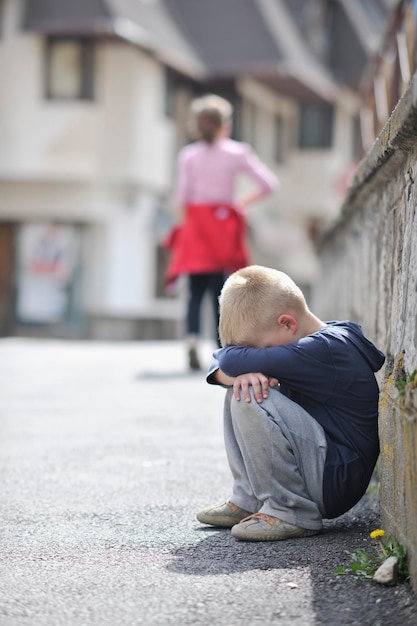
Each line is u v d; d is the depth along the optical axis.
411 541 4.37
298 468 5.46
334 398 5.51
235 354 5.49
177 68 45.06
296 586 4.51
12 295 44.34
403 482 4.52
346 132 59.66
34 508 6.31
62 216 43.75
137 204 44.81
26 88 42.88
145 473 7.43
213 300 15.88
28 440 9.12
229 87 49.38
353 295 10.00
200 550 5.23
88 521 5.94
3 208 44.22
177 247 15.84
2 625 4.05
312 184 57.16
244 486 5.67
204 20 50.12
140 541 5.45
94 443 8.87
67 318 43.84
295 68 48.22
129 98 43.16
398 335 5.25
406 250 5.19
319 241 16.98
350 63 57.16
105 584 4.62
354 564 4.71
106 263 43.88
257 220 52.16
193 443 8.78
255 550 5.19
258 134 52.84
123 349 24.86
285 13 53.22
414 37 9.38
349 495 5.49
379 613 4.11
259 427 5.38
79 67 43.03
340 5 57.16
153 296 47.03
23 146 42.94
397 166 5.80
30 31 42.34
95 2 42.03
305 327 5.66
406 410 4.52
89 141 42.94
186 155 15.64
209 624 4.04
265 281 5.61
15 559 5.10
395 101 10.45
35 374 16.25
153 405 11.72
